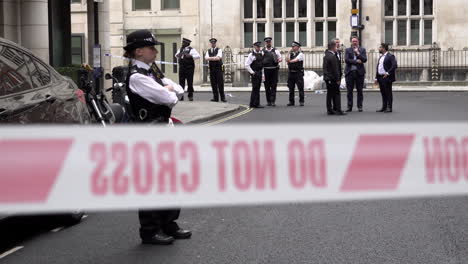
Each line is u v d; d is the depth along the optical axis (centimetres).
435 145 669
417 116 2836
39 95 1078
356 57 3144
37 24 2825
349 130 654
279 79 5434
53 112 1095
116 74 2433
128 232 1108
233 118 2809
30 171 624
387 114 2952
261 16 5459
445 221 1148
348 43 5353
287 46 5481
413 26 5397
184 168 645
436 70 5269
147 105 1012
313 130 655
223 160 650
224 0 5425
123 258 952
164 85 1051
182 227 1127
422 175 666
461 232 1071
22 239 1074
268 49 3481
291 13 5459
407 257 935
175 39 5488
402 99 3881
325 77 2920
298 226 1120
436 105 3403
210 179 649
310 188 653
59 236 1090
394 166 658
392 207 1259
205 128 648
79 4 5375
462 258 929
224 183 653
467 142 670
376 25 5300
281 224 1136
